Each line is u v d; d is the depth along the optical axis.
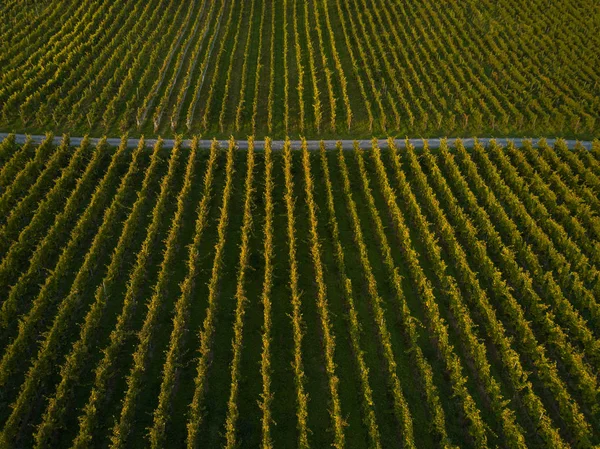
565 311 39.22
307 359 37.69
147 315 37.47
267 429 31.11
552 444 31.62
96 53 72.56
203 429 33.62
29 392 33.28
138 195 48.56
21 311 40.25
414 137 60.25
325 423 34.25
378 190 52.44
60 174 52.47
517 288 42.56
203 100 65.38
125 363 37.19
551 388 34.62
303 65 72.56
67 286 42.16
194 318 40.31
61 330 37.19
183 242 46.38
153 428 31.08
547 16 83.56
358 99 66.25
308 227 48.06
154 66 70.62
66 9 82.69
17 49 71.69
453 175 52.44
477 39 76.94
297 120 62.56
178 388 35.81
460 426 34.16
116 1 83.31
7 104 60.91
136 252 45.50
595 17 82.56
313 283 43.03
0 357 37.19
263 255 45.06
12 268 41.78
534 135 60.88
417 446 33.25
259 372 36.88
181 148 56.88
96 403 33.22
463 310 38.44
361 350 37.50
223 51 74.88
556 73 69.44
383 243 44.62
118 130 59.88
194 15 84.75
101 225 46.38
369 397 32.75
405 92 67.19
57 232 44.75
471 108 62.03
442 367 37.44
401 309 40.19
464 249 46.25
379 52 74.44
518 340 39.03
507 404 35.34
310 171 53.38
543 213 47.56
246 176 53.69
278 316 40.47
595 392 33.91
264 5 87.12
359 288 42.78
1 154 53.59
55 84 65.94
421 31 78.12
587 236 47.47
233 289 42.47
